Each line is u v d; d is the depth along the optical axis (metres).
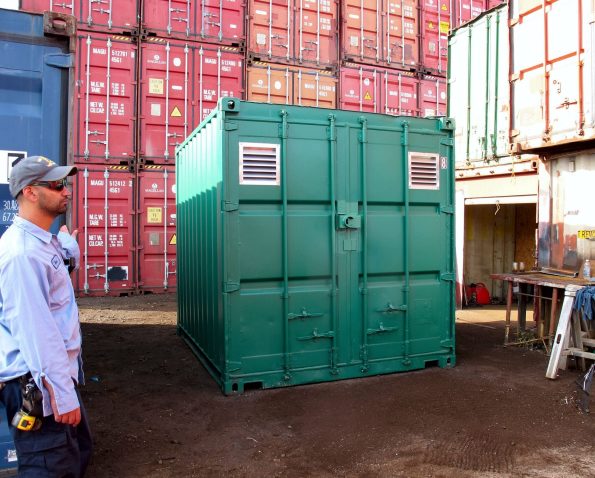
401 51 11.77
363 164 5.10
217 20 10.37
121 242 9.87
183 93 10.16
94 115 9.63
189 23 10.20
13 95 3.12
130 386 5.00
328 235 5.01
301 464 3.42
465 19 12.49
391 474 3.29
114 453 3.56
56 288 2.47
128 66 9.83
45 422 2.36
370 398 4.61
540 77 6.08
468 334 7.23
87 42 9.57
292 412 4.30
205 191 5.45
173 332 7.37
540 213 6.61
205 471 3.32
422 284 5.44
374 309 5.21
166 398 4.65
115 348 6.47
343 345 5.09
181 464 3.41
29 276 2.29
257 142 4.73
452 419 4.14
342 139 5.04
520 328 6.71
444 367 5.55
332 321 5.01
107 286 9.79
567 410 4.34
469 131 8.85
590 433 3.88
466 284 9.96
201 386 4.97
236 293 4.68
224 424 4.06
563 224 6.27
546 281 5.80
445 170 5.57
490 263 10.16
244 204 4.73
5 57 3.11
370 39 11.52
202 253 5.65
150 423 4.09
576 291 5.29
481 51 8.59
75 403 2.36
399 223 5.31
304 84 10.96
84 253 9.65
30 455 2.36
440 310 5.55
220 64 10.38
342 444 3.71
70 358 2.51
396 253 5.30
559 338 5.22
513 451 3.59
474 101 8.74
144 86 9.93
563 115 5.75
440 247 5.55
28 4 9.16
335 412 4.29
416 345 5.43
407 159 5.31
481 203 8.73
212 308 5.17
